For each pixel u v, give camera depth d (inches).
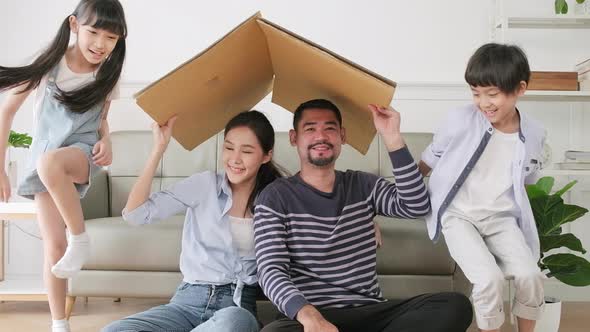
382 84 53.9
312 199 63.1
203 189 66.6
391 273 82.2
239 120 65.6
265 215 61.9
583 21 112.0
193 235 65.7
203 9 119.7
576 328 90.7
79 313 96.3
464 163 64.9
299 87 69.1
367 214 64.8
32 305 102.3
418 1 118.6
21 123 117.9
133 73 119.1
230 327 54.4
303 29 119.1
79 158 73.2
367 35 119.0
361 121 66.9
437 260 81.0
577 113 116.0
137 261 82.7
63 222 76.5
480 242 63.0
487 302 59.0
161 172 107.5
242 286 63.4
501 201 65.4
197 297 62.6
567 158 108.7
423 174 71.2
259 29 58.4
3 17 119.7
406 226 82.2
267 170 68.4
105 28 68.8
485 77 61.4
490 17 116.4
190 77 58.3
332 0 119.0
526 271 60.9
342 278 61.8
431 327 54.8
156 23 119.6
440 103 117.3
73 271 72.0
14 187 106.7
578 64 111.0
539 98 110.7
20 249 117.3
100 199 101.8
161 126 63.9
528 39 116.6
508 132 65.9
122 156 107.5
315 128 62.4
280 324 55.3
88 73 74.7
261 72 68.7
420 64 118.4
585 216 115.2
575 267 78.4
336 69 56.6
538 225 78.4
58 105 74.0
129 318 57.7
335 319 58.5
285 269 59.9
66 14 119.6
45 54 71.9
